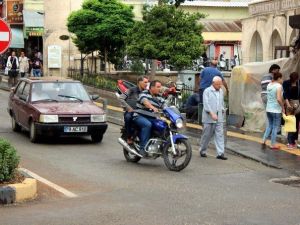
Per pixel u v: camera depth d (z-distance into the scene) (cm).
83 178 1128
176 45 2516
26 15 4091
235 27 4609
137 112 1288
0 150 950
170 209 884
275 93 1453
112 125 1980
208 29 4531
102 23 3008
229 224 801
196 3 4669
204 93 1389
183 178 1151
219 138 1391
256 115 1781
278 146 1484
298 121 1503
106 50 3153
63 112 1532
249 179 1159
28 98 1625
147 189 1036
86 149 1492
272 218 839
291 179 1169
